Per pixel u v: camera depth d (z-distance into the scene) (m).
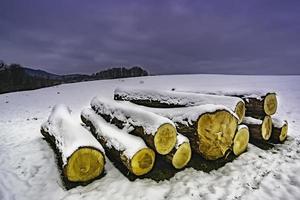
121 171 4.30
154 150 4.03
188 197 3.51
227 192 3.63
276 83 21.95
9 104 16.00
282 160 4.77
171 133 4.02
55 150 5.64
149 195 3.59
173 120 4.55
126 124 4.64
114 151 4.29
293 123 8.07
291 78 26.36
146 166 4.00
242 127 4.85
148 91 6.05
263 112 5.44
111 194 3.66
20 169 4.74
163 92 5.69
